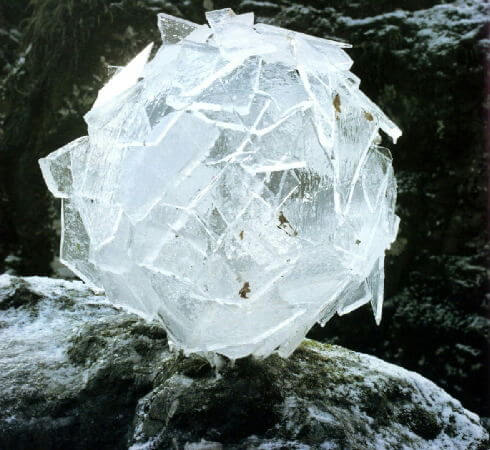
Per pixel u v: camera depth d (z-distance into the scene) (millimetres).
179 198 1404
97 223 1519
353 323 5266
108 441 1611
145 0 5676
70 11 5688
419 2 5781
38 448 1603
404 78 5535
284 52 1462
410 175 5488
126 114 1505
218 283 1424
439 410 1753
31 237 5801
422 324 5207
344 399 1649
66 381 1670
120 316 1913
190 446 1507
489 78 5352
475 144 5332
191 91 1415
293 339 1647
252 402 1555
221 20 1504
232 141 1399
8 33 6316
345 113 1486
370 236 1527
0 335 1854
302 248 1434
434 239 5363
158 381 1635
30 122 5836
